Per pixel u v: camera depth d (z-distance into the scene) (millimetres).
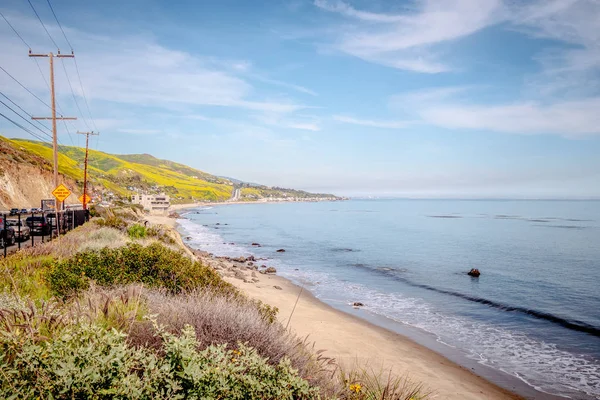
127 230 28328
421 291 25516
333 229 86688
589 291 25766
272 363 4793
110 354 2822
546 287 27062
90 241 18578
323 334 14828
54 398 2543
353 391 4781
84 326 3307
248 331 5254
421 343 15109
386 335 15789
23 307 4316
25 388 2539
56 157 32500
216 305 5797
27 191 68188
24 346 2830
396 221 119875
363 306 21094
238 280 26172
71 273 9000
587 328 17531
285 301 20750
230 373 3242
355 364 11688
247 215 163250
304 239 63719
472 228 89875
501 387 11352
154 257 10453
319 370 5133
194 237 67188
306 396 3613
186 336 3467
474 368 12766
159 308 5918
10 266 10992
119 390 2633
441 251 48188
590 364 13336
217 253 45250
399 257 42688
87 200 47344
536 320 18859
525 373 12469
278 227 93812
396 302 22312
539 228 89812
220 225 101875
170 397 2742
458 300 23047
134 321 4633
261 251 47812
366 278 30188
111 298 6066
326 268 35188
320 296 23500
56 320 4445
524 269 34812
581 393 11133
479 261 39688
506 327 17656
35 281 8758
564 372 12625
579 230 83500
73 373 2648
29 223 28875
